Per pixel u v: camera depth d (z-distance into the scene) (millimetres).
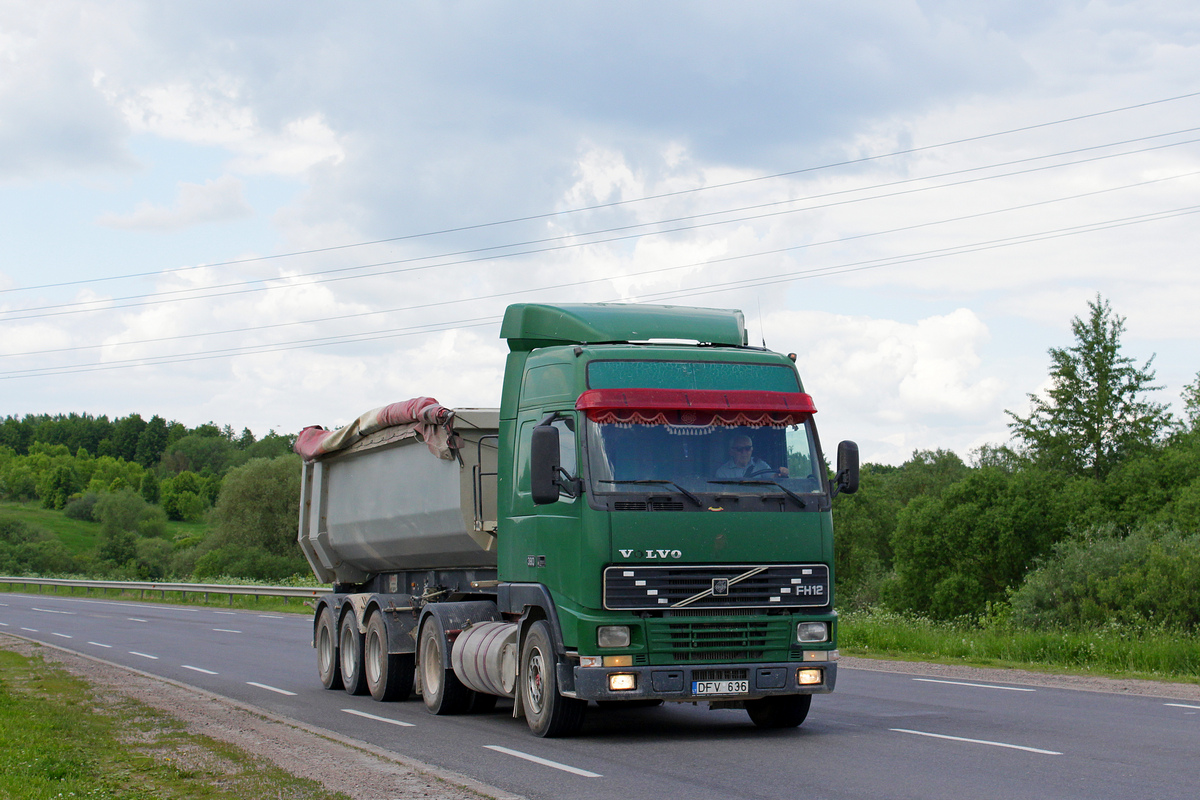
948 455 107625
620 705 14008
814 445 10969
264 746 10305
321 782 8289
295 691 16359
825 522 10750
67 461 197875
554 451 10359
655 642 10203
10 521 114062
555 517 10805
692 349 11102
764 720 11508
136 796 7859
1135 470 54281
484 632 12492
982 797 7531
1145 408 60531
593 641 10125
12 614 38844
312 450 18016
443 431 13586
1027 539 57125
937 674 17453
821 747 9969
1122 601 33562
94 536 152500
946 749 9680
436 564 15141
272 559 81188
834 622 10711
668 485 10398
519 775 8781
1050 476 58000
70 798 7629
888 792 7770
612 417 10531
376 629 15289
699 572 10359
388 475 15688
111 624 33250
